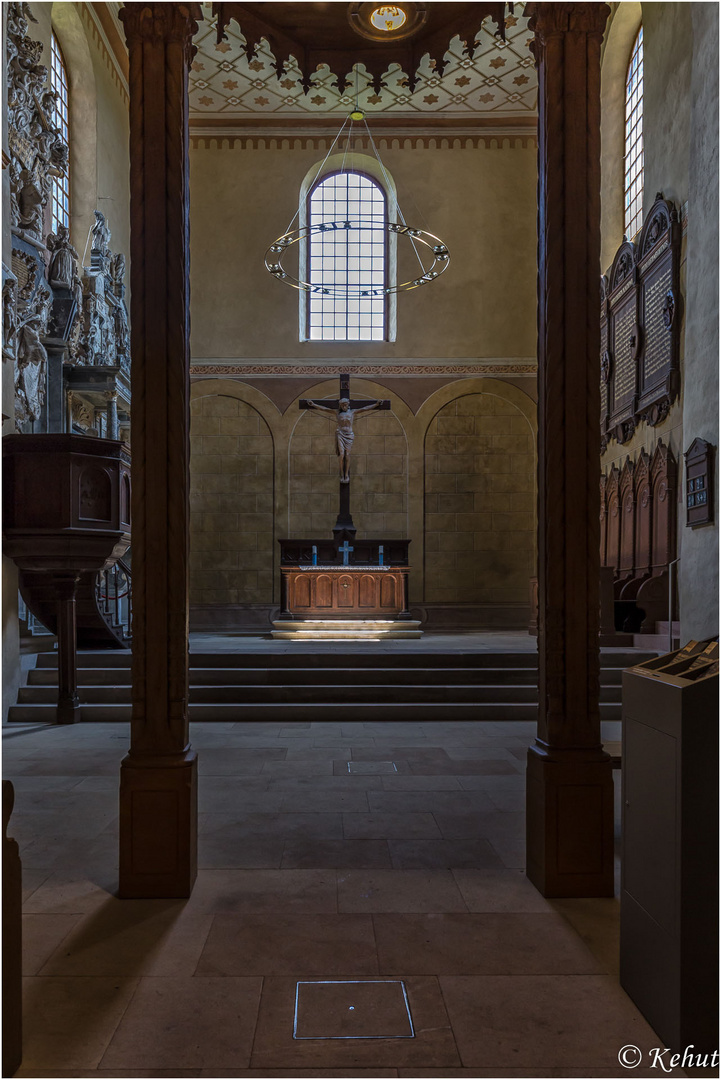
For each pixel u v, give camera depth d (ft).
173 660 12.46
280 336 53.42
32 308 29.48
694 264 26.32
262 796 17.38
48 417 33.22
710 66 25.20
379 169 54.49
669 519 33.86
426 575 52.95
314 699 28.25
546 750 12.39
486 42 44.75
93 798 17.35
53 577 26.12
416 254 53.88
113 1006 8.82
